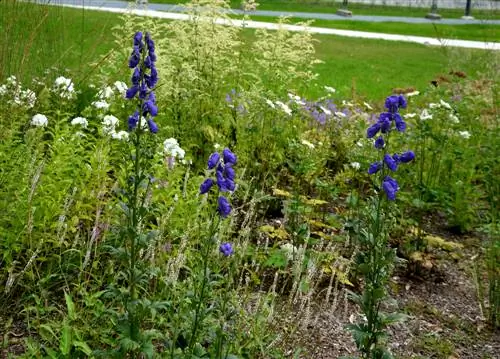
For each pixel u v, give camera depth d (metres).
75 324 3.81
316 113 8.07
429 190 6.41
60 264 4.18
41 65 6.36
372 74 15.75
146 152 3.57
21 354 3.70
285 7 32.06
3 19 6.08
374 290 3.49
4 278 4.16
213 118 6.62
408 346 4.61
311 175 6.45
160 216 4.71
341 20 28.66
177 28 6.97
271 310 3.86
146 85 3.47
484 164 7.24
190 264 4.48
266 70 7.26
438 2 39.84
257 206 5.96
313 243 5.30
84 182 4.84
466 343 4.76
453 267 5.85
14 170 4.38
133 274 3.36
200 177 5.30
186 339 3.33
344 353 4.30
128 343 3.12
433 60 19.00
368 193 6.62
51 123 5.74
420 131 7.01
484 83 9.41
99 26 10.30
